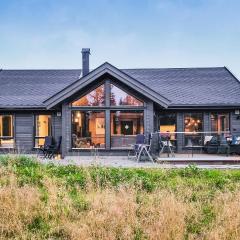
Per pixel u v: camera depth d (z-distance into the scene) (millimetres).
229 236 6609
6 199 7918
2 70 24969
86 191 9242
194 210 7730
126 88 17938
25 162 12430
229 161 15555
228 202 8008
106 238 6531
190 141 20344
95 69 17438
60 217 7520
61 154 18031
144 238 6684
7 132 20734
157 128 20562
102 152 17781
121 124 18000
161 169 12016
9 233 6984
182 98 20625
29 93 21641
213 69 24703
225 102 20219
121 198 7945
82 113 18094
